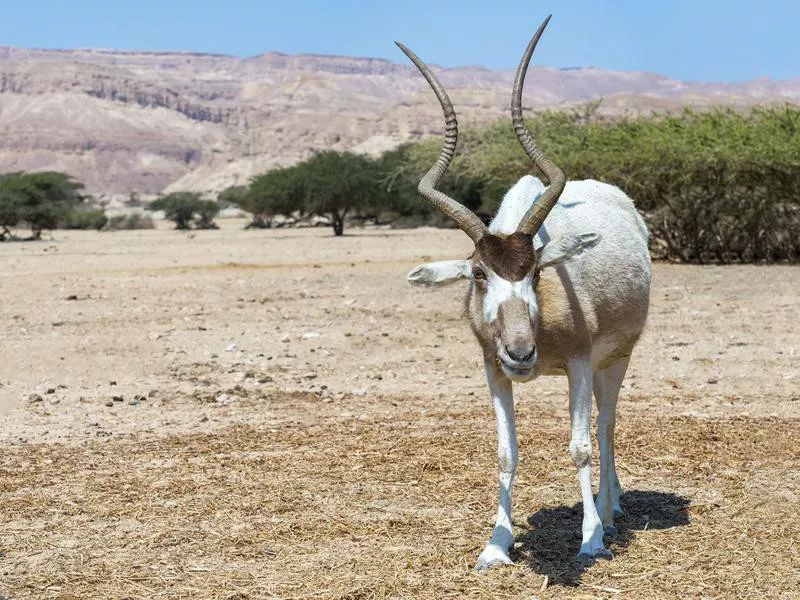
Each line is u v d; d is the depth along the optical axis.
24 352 14.73
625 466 8.27
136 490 7.82
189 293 22.73
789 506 7.04
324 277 26.25
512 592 5.65
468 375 12.93
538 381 12.23
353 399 11.52
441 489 7.69
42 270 31.38
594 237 5.71
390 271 27.77
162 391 12.10
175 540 6.65
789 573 5.81
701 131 26.77
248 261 34.97
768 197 27.06
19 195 65.06
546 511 7.13
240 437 9.61
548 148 30.38
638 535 6.58
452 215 5.94
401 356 14.33
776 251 28.30
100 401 11.56
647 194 28.38
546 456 8.57
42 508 7.39
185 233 71.62
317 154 72.94
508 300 5.48
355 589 5.70
